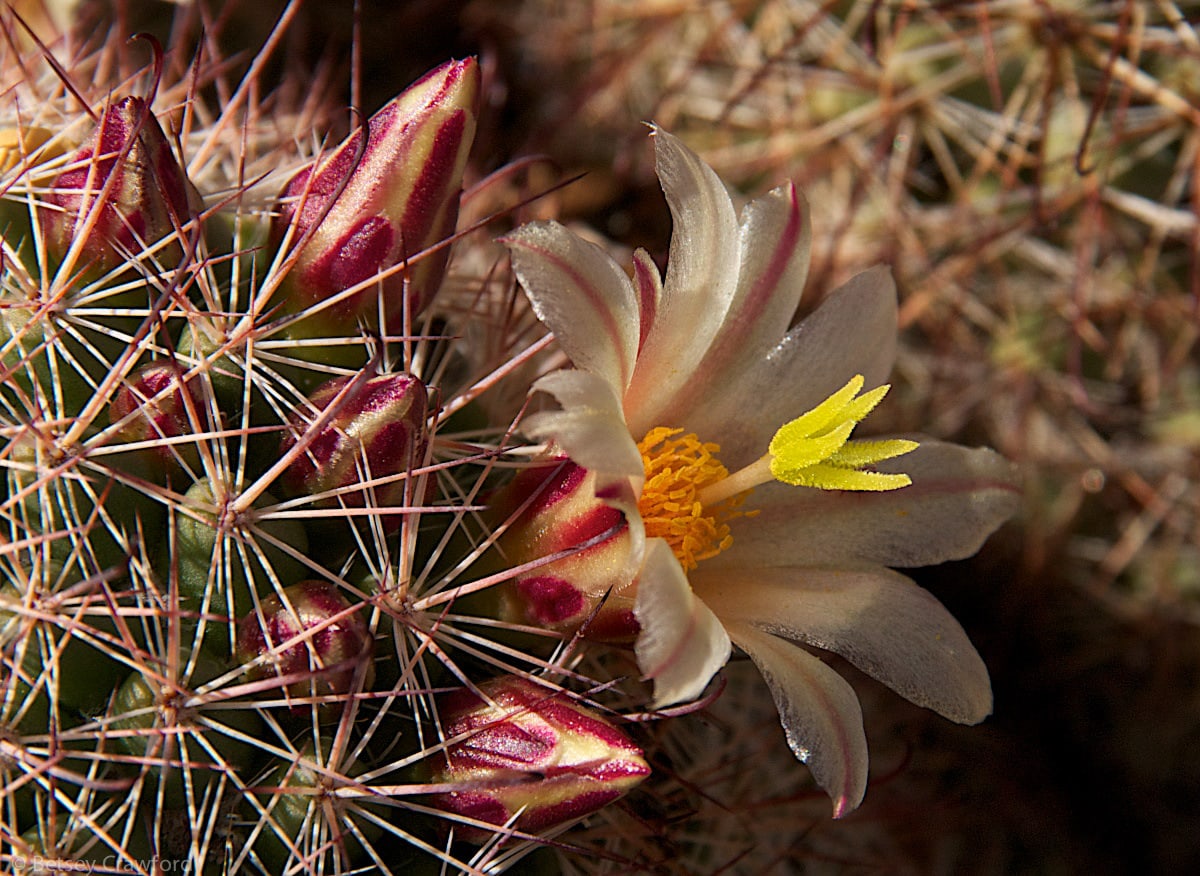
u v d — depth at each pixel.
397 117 0.10
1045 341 0.13
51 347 0.10
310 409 0.10
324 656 0.09
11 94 0.11
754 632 0.10
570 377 0.09
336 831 0.09
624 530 0.10
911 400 0.14
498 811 0.10
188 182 0.10
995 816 0.14
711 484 0.10
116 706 0.09
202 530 0.10
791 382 0.10
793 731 0.10
